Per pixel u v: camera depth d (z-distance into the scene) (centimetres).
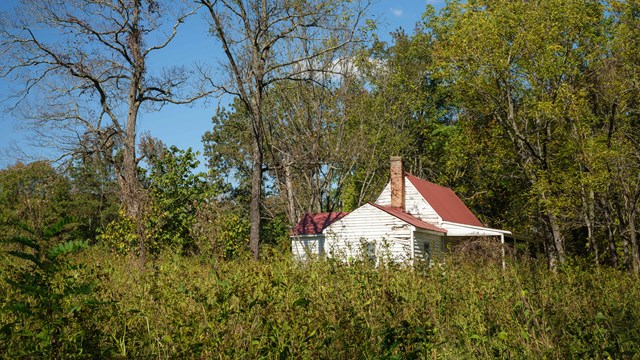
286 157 3541
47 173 2936
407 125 4594
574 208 2984
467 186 4447
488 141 3684
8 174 2783
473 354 642
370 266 1041
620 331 584
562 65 2936
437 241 3173
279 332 555
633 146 2756
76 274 660
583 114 2928
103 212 4366
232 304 636
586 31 2980
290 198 3591
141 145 3080
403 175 3294
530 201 3272
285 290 699
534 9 3020
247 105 2723
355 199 4672
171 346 554
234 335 539
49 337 467
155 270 860
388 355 521
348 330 588
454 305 832
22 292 480
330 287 789
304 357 539
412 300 791
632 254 2534
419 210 3250
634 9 2856
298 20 2788
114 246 2130
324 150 3512
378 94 4300
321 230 3088
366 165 4169
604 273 1192
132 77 3089
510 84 3192
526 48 2959
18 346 491
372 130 4162
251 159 5272
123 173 3064
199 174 2614
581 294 873
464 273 1181
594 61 2973
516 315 732
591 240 3039
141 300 677
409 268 1145
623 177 2616
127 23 3047
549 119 3041
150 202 2230
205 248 1345
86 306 525
